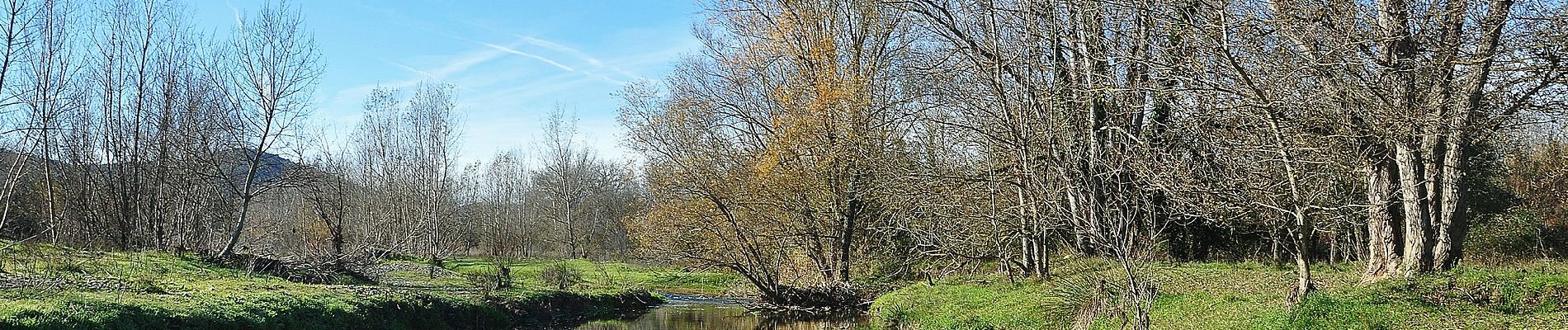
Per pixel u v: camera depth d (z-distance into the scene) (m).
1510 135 18.08
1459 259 16.62
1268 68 15.15
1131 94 19.66
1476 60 13.23
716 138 30.30
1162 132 20.64
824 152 27.83
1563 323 11.95
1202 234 27.59
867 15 28.48
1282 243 24.36
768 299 28.19
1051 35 22.45
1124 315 15.88
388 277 29.69
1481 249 28.56
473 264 48.03
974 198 24.81
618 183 57.94
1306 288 14.77
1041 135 22.09
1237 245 27.67
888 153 28.02
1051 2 21.77
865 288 28.34
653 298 32.25
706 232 29.83
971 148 24.91
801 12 28.88
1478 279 14.85
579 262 50.72
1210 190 18.28
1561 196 31.00
